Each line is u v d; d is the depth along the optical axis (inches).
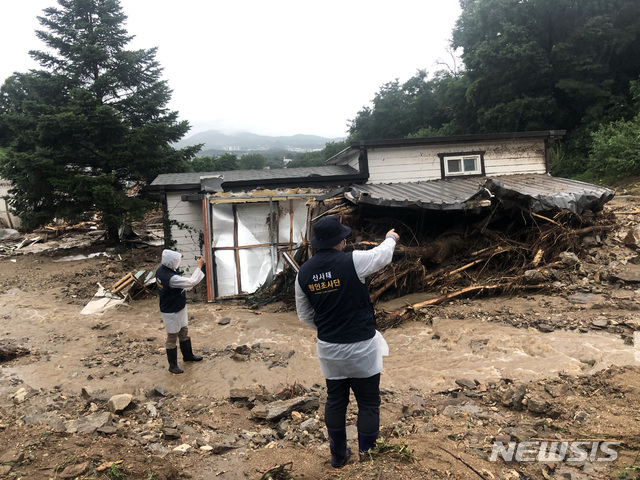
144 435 168.1
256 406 194.7
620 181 668.7
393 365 234.2
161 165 711.7
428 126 1585.9
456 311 300.8
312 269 127.0
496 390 190.5
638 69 932.6
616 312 263.7
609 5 885.2
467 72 1061.1
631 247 350.3
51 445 142.4
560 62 896.3
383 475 112.7
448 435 151.4
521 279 324.5
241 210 458.9
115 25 757.3
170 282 240.2
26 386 231.0
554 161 861.2
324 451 150.3
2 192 925.8
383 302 343.9
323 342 126.1
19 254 679.7
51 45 708.0
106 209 634.8
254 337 308.8
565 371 197.3
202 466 145.9
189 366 258.2
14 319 380.8
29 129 673.6
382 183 512.7
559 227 354.6
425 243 380.2
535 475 123.0
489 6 974.4
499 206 369.7
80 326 356.2
